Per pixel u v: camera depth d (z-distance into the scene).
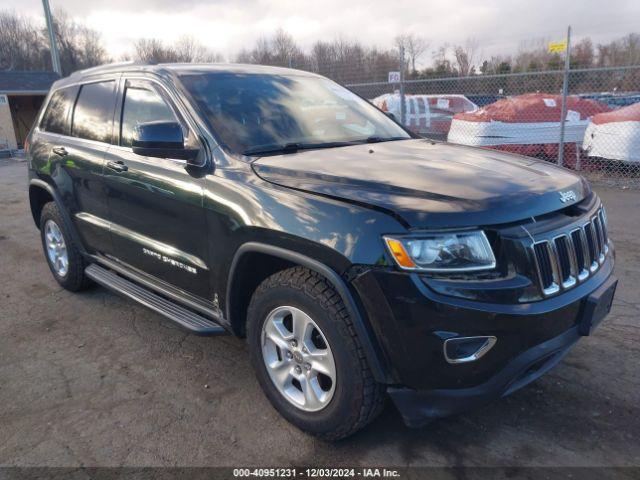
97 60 56.66
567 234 2.59
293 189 2.73
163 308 3.56
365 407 2.55
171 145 3.12
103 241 4.15
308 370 2.74
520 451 2.72
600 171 9.79
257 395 3.26
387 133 3.98
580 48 15.23
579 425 2.90
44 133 4.88
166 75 3.64
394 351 2.40
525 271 2.40
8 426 3.02
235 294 3.04
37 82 25.27
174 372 3.55
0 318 4.48
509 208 2.45
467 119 10.78
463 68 17.33
